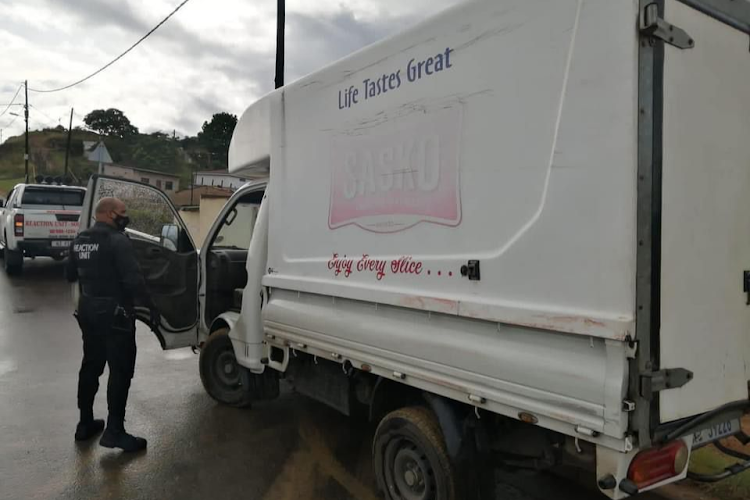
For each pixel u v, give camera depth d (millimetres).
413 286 3041
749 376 2666
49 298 11109
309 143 3938
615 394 2150
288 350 4262
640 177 2156
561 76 2365
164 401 5539
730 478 3607
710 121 2447
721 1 2479
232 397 5328
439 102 2912
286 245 4199
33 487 3785
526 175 2494
